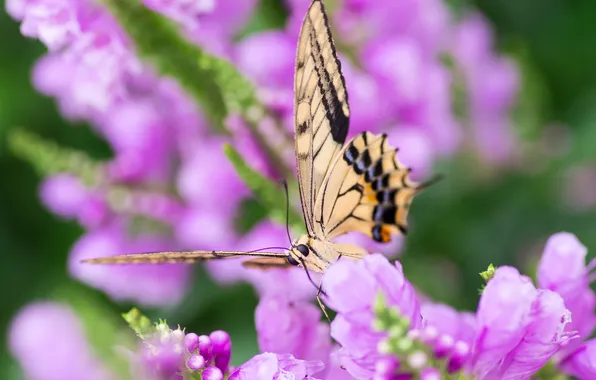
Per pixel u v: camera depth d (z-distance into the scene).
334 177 0.49
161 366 0.45
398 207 0.50
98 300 0.60
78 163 0.57
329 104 0.49
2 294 0.61
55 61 0.57
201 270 0.58
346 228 0.51
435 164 0.58
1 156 0.61
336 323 0.44
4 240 0.61
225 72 0.51
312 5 0.48
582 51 0.62
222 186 0.55
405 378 0.44
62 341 0.55
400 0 0.56
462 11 0.61
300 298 0.53
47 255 0.62
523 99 0.61
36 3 0.50
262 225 0.55
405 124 0.56
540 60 0.63
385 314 0.43
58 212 0.59
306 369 0.46
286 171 0.52
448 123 0.57
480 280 0.58
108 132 0.58
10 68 0.62
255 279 0.55
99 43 0.51
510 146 0.60
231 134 0.52
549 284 0.47
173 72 0.51
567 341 0.45
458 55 0.60
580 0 0.62
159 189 0.57
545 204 0.60
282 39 0.55
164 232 0.58
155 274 0.58
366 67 0.56
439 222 0.59
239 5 0.55
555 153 0.61
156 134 0.57
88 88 0.51
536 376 0.46
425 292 0.56
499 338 0.44
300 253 0.49
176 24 0.51
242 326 0.57
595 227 0.60
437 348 0.44
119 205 0.57
